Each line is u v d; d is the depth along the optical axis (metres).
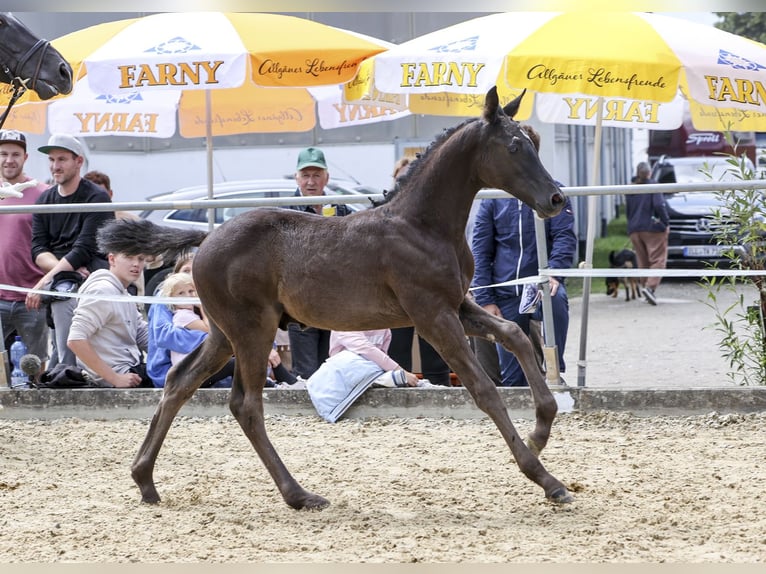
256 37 12.44
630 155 40.66
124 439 11.07
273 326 8.54
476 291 12.25
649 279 24.70
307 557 7.02
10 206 11.59
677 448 10.11
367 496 8.68
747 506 8.06
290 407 11.92
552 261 11.85
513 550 7.07
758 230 12.44
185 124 17.41
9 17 10.33
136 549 7.30
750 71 11.67
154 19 13.05
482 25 12.28
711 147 31.28
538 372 8.27
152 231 9.00
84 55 12.44
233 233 8.50
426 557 6.94
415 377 12.09
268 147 22.19
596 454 9.95
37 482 9.32
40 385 12.33
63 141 12.93
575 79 11.27
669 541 7.22
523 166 8.08
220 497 8.77
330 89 16.55
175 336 11.92
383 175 22.17
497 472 9.41
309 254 8.34
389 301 8.31
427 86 11.69
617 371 16.44
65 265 12.83
